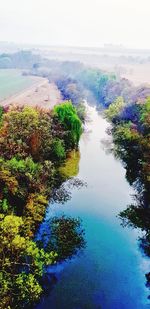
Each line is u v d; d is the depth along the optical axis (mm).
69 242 36906
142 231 40000
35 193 42000
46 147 51625
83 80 172750
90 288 30594
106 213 44000
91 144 74688
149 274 32562
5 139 44750
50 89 138875
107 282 31422
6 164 38719
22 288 25469
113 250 36219
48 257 28641
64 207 44969
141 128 65438
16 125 48344
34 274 28094
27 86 147375
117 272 32781
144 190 49844
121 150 69312
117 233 39531
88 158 65125
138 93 96562
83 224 41125
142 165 51469
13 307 25859
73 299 29234
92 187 51781
